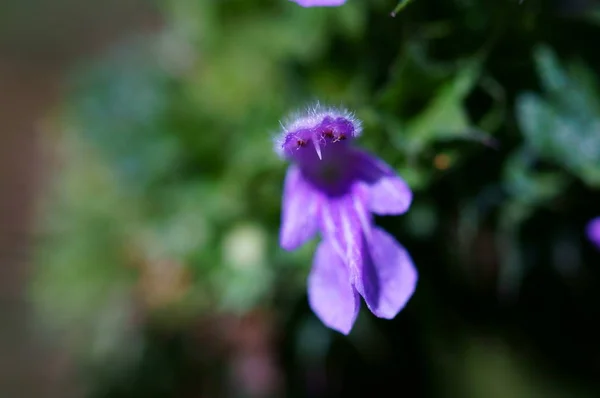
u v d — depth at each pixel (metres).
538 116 0.09
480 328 0.11
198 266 0.11
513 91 0.09
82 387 0.12
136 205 0.11
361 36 0.09
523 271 0.10
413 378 0.11
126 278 0.11
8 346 0.14
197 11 0.11
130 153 0.11
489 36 0.09
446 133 0.09
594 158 0.09
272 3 0.10
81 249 0.12
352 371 0.11
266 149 0.10
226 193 0.10
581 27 0.09
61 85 0.15
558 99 0.09
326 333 0.10
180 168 0.11
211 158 0.11
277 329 0.11
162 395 0.11
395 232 0.10
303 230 0.08
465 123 0.09
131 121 0.11
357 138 0.09
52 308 0.12
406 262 0.08
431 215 0.09
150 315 0.11
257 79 0.11
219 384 0.11
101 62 0.12
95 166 0.12
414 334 0.11
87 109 0.11
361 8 0.09
